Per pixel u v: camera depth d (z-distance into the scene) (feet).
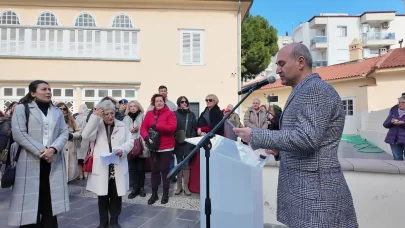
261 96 69.67
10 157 9.71
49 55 38.45
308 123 5.12
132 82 38.99
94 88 39.22
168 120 14.94
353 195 10.42
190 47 39.47
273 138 5.26
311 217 5.23
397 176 9.96
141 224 12.07
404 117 18.17
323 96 5.24
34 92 9.98
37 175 9.50
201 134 15.60
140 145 15.71
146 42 39.34
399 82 41.47
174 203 14.97
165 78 39.37
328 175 5.31
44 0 38.32
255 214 6.76
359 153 32.37
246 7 40.50
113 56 39.04
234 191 6.91
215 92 39.45
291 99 5.73
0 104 38.06
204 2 38.93
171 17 39.37
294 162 5.57
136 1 38.91
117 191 11.09
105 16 39.17
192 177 16.25
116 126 11.47
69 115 17.97
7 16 38.45
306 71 5.84
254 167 6.76
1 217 12.78
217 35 39.45
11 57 37.91
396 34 109.19
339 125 5.41
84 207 14.39
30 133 9.51
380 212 10.12
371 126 41.34
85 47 38.83
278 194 6.06
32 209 9.29
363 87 44.52
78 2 38.68
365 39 107.55
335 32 109.70
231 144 7.46
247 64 66.39
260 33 66.54
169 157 15.12
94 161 11.01
